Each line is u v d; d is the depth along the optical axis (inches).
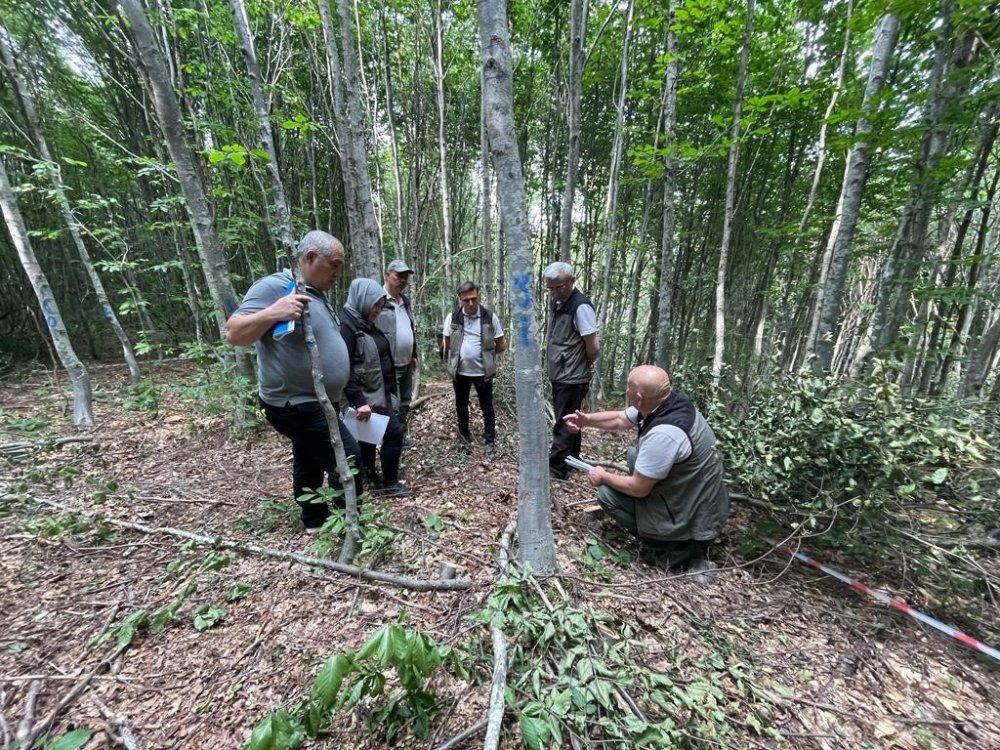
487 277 234.4
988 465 89.9
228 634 71.3
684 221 317.1
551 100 278.8
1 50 181.5
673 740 53.6
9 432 174.6
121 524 102.8
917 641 79.2
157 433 175.0
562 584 79.0
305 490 87.9
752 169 270.2
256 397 174.7
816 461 95.6
